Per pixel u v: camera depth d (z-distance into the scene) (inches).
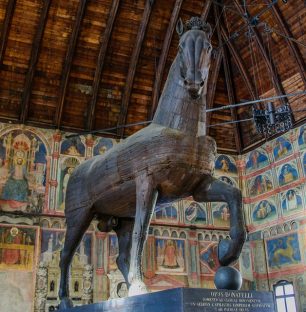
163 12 935.0
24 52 916.6
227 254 268.2
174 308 232.2
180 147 280.5
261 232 982.4
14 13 871.7
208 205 1026.7
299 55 893.2
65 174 938.7
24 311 816.9
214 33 1000.9
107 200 327.3
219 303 237.9
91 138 981.8
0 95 925.8
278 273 921.5
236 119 1071.0
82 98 979.3
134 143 298.4
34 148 930.7
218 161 1055.6
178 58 298.4
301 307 856.3
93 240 905.5
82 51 943.0
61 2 874.8
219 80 1053.8
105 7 901.2
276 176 973.8
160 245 956.6
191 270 961.5
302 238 882.1
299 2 855.7
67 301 344.8
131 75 976.9
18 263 842.8
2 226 855.1
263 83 989.2
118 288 889.5
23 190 896.3
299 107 934.4
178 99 293.3
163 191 293.1
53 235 886.4
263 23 863.7
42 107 959.0
